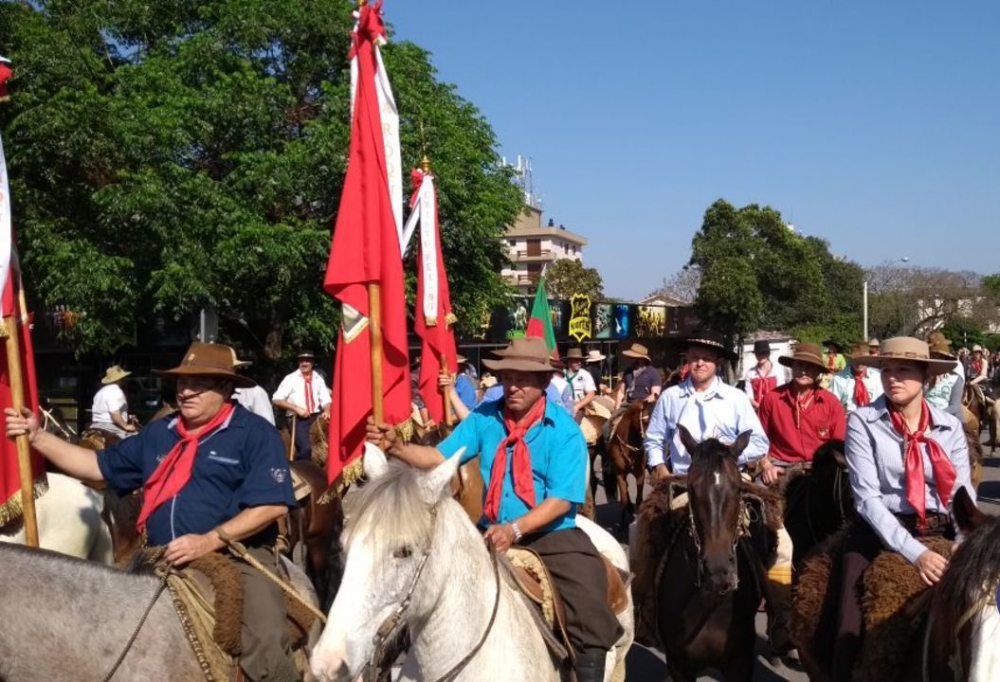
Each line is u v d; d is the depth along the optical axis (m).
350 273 5.52
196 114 18.61
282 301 19.64
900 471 4.73
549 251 81.88
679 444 7.23
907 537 4.39
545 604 4.41
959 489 4.14
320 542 8.51
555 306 31.91
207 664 4.05
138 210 17.12
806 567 5.22
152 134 17.58
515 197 24.28
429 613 3.81
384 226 5.60
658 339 42.06
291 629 4.50
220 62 19.59
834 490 7.59
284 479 4.41
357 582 3.48
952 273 68.25
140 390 23.44
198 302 18.23
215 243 17.95
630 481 18.11
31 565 3.93
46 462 6.09
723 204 52.72
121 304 17.84
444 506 3.88
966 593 3.47
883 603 4.37
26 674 3.78
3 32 17.34
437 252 8.59
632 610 5.73
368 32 5.81
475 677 3.89
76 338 19.12
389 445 5.27
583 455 4.67
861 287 64.12
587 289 58.53
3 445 5.13
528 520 4.39
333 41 20.73
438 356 8.48
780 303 53.66
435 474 3.80
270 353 21.12
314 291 19.66
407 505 3.59
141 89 18.62
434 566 3.74
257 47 20.00
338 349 5.52
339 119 19.34
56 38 17.44
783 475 8.07
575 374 17.19
